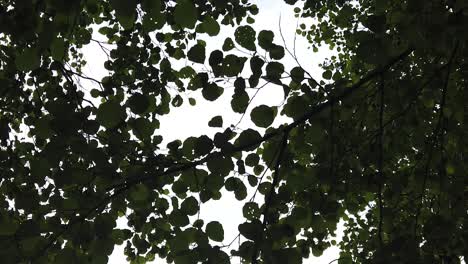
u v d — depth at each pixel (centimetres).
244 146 269
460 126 351
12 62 345
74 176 263
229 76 247
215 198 290
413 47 278
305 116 288
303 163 367
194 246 258
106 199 271
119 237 309
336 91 321
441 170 318
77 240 266
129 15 205
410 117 358
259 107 257
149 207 345
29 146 379
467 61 331
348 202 379
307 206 317
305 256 331
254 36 246
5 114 419
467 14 244
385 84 356
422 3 234
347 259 312
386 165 400
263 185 300
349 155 348
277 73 256
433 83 331
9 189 358
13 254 248
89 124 246
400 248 272
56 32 215
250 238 260
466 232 286
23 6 213
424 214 376
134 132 288
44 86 413
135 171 296
